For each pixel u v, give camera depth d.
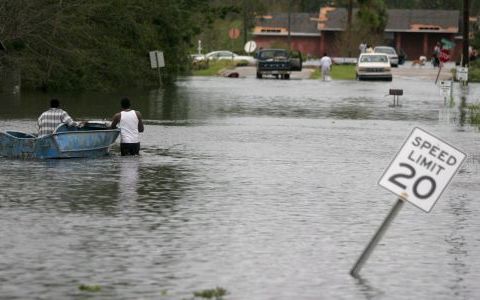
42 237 31.66
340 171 48.78
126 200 39.03
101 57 113.69
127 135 53.81
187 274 27.02
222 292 25.05
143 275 26.83
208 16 151.50
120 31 120.94
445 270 28.11
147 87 124.81
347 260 29.06
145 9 124.50
